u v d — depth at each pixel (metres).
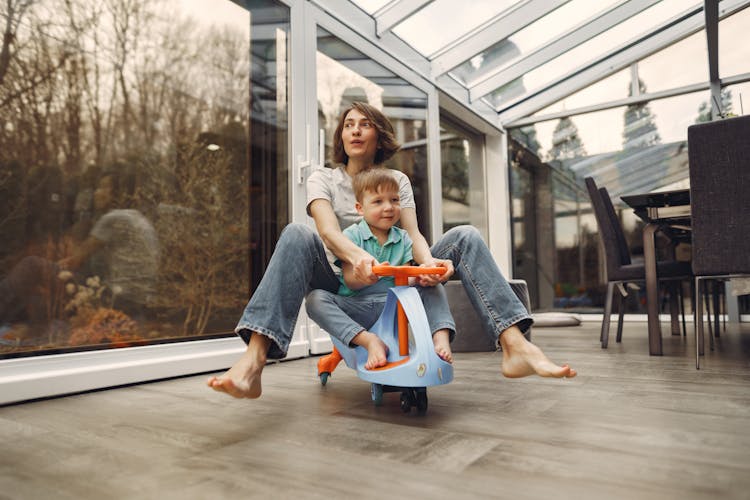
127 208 1.68
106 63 1.65
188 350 1.82
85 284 1.56
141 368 1.64
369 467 0.81
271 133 2.25
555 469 0.78
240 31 2.12
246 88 2.13
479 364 1.94
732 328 3.32
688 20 3.96
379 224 1.28
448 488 0.71
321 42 2.59
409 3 2.92
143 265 1.72
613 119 4.39
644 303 4.18
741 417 1.07
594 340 2.75
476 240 1.25
